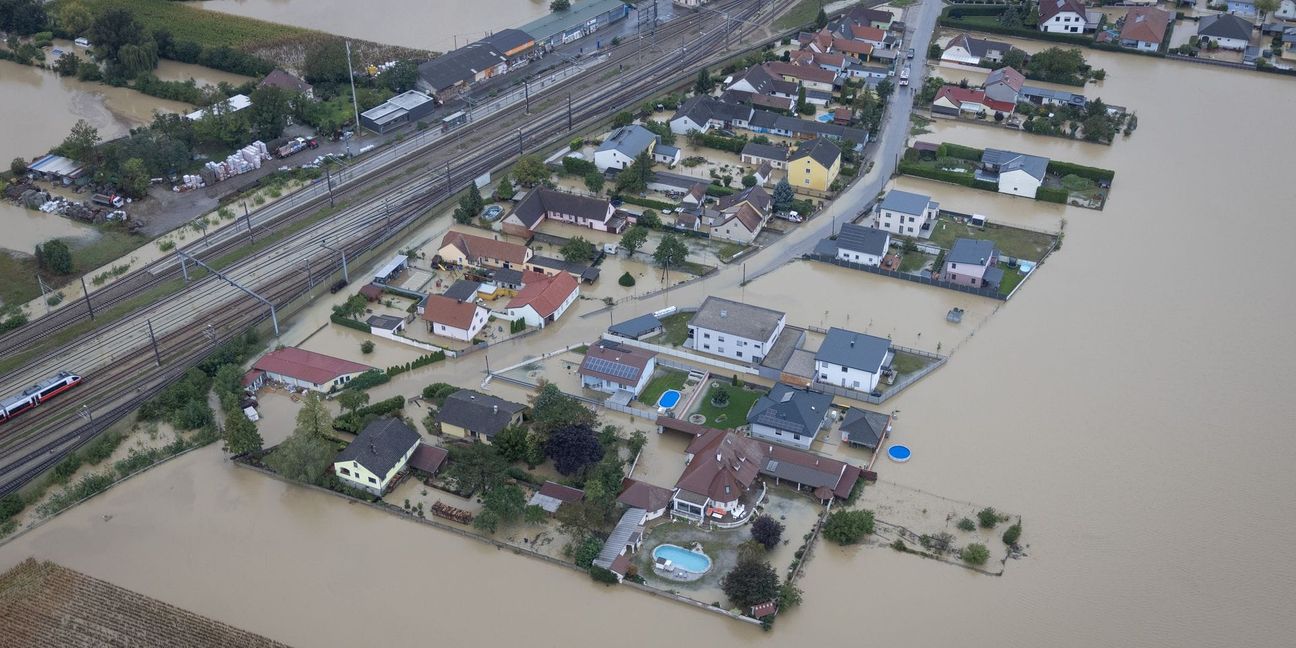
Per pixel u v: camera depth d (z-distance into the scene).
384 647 102.12
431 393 134.12
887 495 118.38
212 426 129.88
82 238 170.12
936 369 138.50
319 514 118.81
